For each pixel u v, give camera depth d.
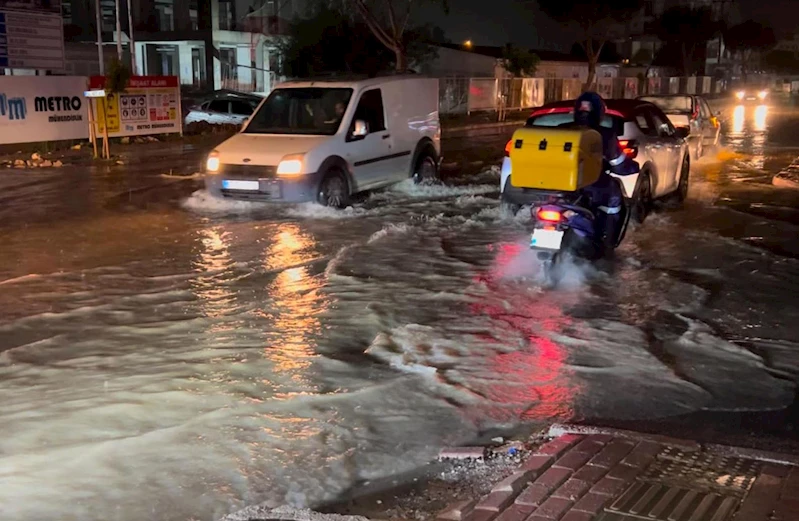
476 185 15.55
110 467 4.45
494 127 35.19
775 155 21.47
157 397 5.40
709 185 15.73
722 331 6.87
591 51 53.84
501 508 3.82
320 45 38.59
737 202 13.61
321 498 4.17
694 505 3.79
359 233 10.88
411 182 14.63
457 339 6.58
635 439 4.58
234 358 6.14
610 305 7.55
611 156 8.24
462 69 51.34
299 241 10.38
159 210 12.71
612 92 57.47
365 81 13.53
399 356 6.20
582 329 6.84
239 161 12.37
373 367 5.97
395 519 3.98
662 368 5.98
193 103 34.16
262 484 4.29
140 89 24.41
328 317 7.18
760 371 5.95
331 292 7.99
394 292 7.97
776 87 92.69
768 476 4.09
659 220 11.85
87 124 22.81
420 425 5.03
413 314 7.27
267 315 7.25
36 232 11.06
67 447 4.68
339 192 12.70
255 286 8.24
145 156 21.22
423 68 49.75
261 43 44.53
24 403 5.32
